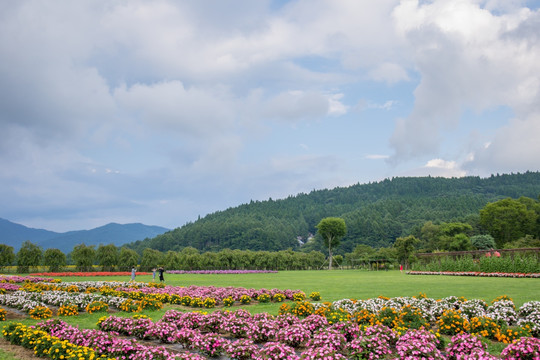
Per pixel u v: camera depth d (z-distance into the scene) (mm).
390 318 11320
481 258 42375
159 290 22984
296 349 10156
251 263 77438
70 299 16953
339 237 107312
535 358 7773
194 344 9797
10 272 51594
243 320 11789
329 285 29703
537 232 84500
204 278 43938
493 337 10445
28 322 13367
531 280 31703
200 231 154125
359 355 8797
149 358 8594
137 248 144500
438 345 9586
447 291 22812
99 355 9219
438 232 97250
